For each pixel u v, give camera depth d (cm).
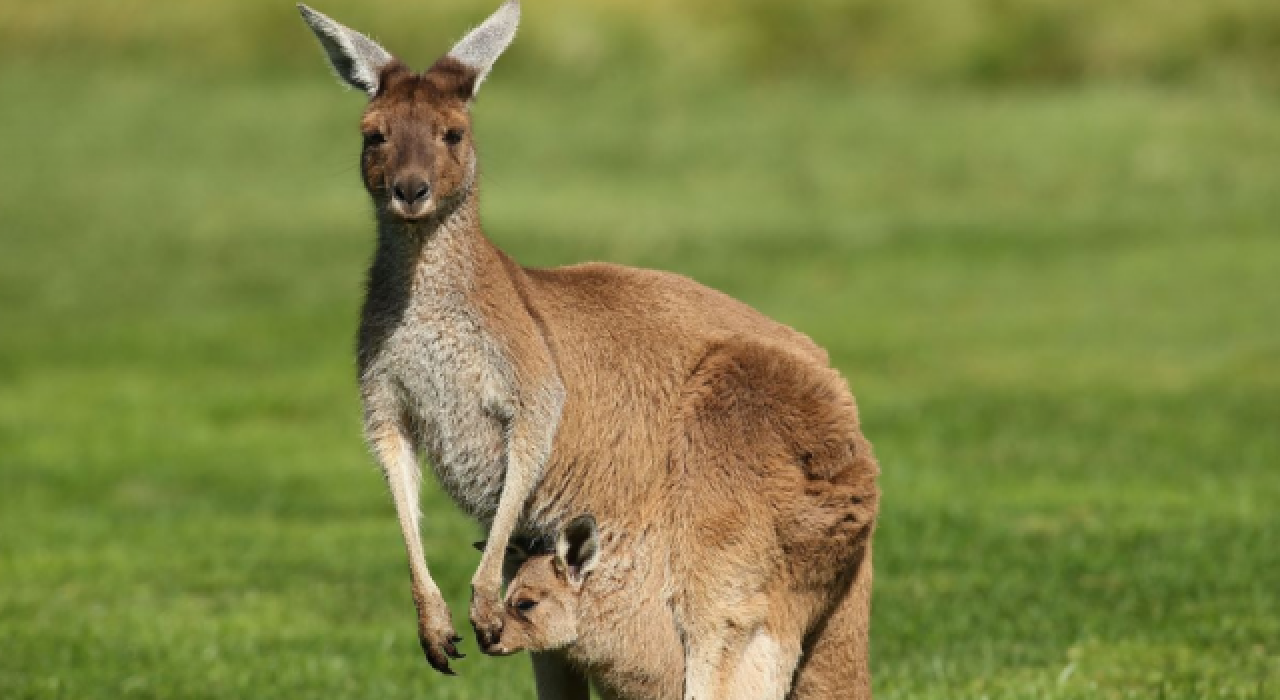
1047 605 2959
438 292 1955
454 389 1966
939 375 5194
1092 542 3362
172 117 9394
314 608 3228
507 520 1959
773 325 2138
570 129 8994
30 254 7181
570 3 10344
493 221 7400
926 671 2609
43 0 10650
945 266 6800
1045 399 4812
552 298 2038
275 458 4597
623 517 2038
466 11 10238
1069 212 7562
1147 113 8869
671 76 9875
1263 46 9550
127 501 4197
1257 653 2667
